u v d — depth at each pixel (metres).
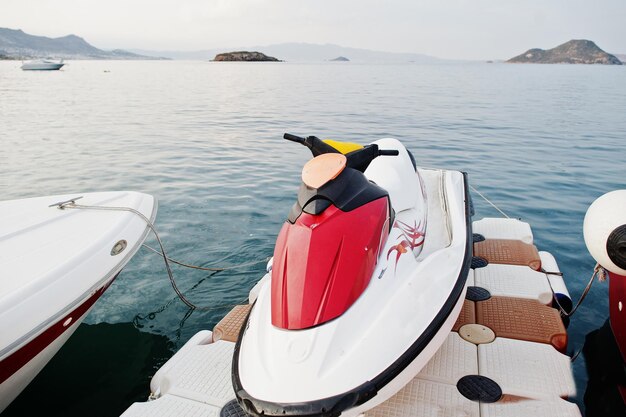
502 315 3.25
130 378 3.39
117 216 4.11
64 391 3.28
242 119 15.94
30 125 14.45
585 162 9.48
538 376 2.64
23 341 2.78
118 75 54.88
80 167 9.11
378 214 2.55
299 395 1.99
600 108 19.56
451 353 2.87
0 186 7.85
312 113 17.56
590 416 2.79
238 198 7.14
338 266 2.28
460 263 2.94
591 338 3.58
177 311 4.20
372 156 2.88
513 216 6.35
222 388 2.70
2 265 3.30
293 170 8.95
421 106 20.08
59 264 3.30
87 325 4.01
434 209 4.02
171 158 9.96
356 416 2.13
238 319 3.44
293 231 2.43
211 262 5.04
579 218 6.24
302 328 2.17
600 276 3.39
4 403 3.00
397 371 2.16
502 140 11.95
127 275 4.79
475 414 2.39
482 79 46.72
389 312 2.31
